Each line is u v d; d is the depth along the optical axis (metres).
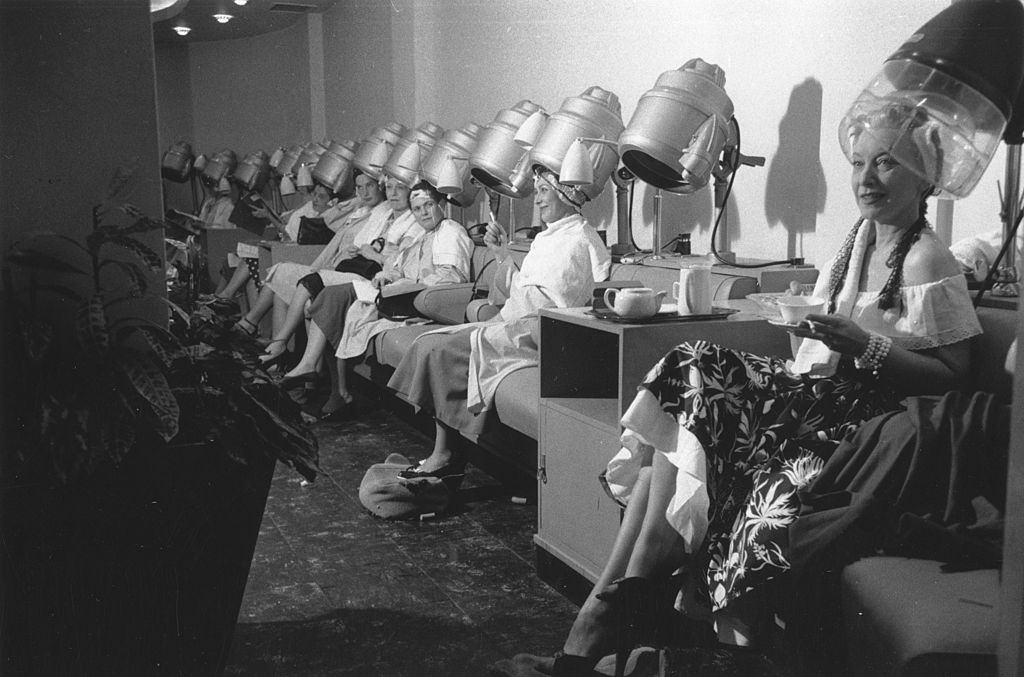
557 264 3.11
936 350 1.89
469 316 3.63
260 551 2.78
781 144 3.18
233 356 1.95
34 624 1.67
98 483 1.68
